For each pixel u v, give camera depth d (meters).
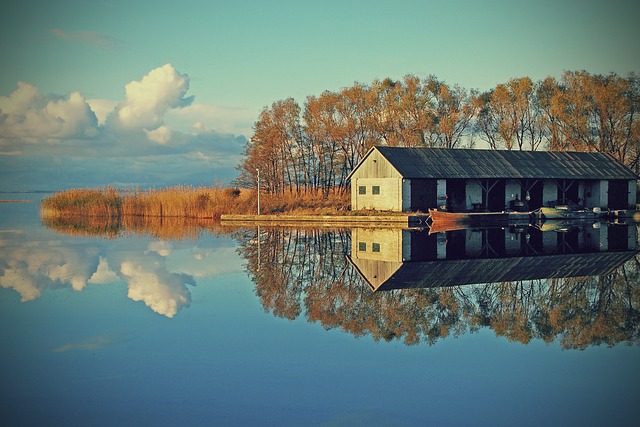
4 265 21.89
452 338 12.02
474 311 14.33
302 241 31.08
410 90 60.31
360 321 13.39
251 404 8.65
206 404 8.66
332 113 59.75
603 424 8.00
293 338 11.97
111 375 9.85
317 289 17.14
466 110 62.25
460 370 10.09
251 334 12.27
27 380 9.64
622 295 16.05
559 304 15.02
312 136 60.59
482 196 47.62
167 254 25.41
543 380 9.63
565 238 31.48
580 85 61.59
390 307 14.76
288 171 61.88
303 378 9.70
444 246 27.94
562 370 10.11
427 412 8.38
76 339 11.94
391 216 42.94
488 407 8.56
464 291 16.69
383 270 20.61
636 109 59.50
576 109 60.69
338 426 7.95
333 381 9.56
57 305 15.05
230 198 56.16
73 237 33.81
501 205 48.22
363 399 8.82
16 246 28.66
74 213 58.81
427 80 61.34
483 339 11.97
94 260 23.33
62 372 10.01
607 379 9.69
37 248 27.72
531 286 17.38
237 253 25.77
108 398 8.88
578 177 48.78
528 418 8.20
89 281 18.50
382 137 60.47
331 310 14.44
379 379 9.66
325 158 61.00
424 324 13.13
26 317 13.77
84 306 14.93
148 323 13.16
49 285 17.81
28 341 11.80
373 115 59.88
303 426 7.94
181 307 14.78
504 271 20.11
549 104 62.03
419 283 17.98
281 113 60.59
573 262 22.05
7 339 11.92
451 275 19.38
